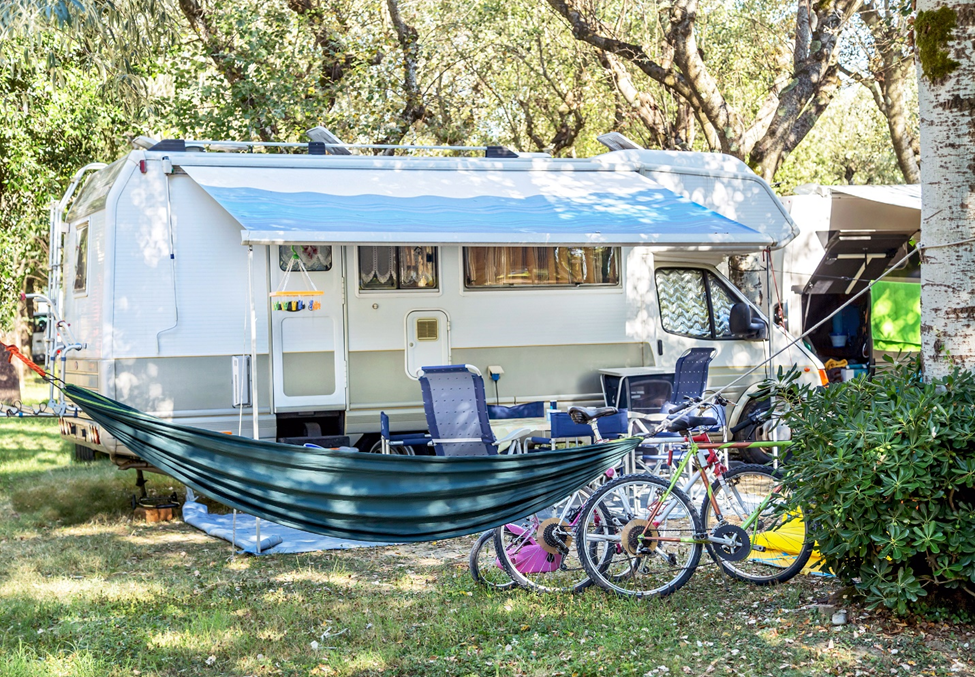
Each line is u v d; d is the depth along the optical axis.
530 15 14.93
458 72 16.16
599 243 6.75
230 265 7.54
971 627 4.40
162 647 4.53
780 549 5.45
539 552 5.36
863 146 23.73
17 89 13.47
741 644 4.40
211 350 7.46
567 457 5.18
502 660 4.30
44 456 11.34
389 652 4.39
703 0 15.86
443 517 5.10
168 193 7.43
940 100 4.86
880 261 11.20
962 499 4.48
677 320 8.96
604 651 4.34
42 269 19.02
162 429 4.96
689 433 5.57
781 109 12.51
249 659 4.36
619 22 13.79
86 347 7.63
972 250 4.82
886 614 4.58
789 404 5.38
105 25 9.95
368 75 12.68
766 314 9.33
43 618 5.01
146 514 7.68
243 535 6.86
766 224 9.23
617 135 9.27
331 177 7.77
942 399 4.52
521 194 7.90
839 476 4.45
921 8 4.93
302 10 12.70
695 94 12.41
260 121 12.14
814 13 12.89
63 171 14.20
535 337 8.38
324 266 7.79
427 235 6.35
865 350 11.52
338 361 7.81
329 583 5.65
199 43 12.73
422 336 8.05
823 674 4.02
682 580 5.17
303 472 5.03
